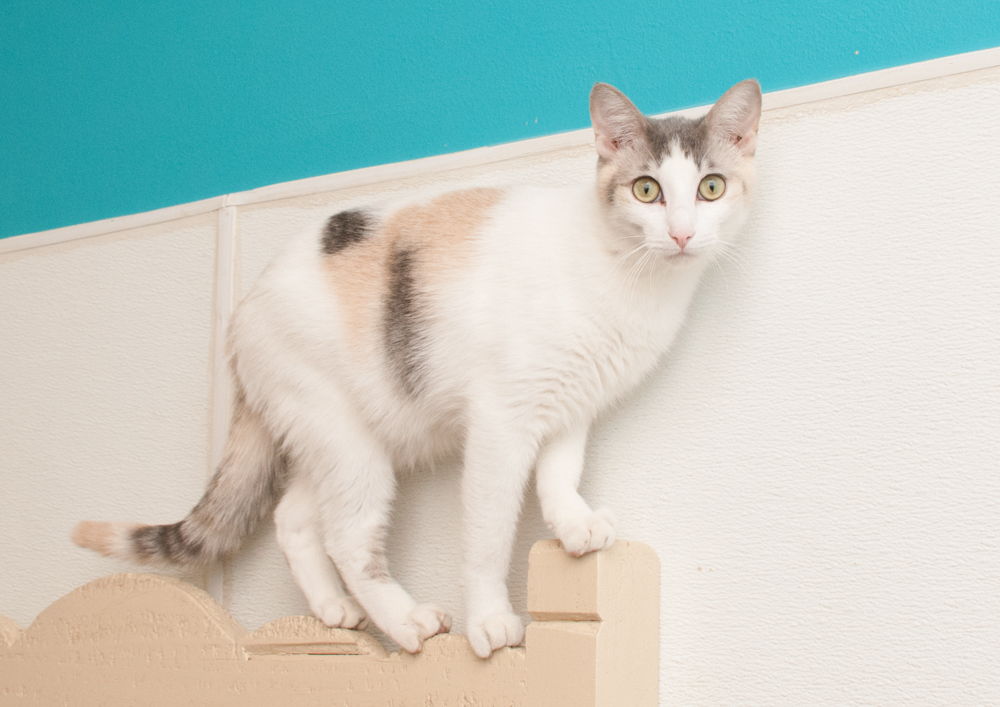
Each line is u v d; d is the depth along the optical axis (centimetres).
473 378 122
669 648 123
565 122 142
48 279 173
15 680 141
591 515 113
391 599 123
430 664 115
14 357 172
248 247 158
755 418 124
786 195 127
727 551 122
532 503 131
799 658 117
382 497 130
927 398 117
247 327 134
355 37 161
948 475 114
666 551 125
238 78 168
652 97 138
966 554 112
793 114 128
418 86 154
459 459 137
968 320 116
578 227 123
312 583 129
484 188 135
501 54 149
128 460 160
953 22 123
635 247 118
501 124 147
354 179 152
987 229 117
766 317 126
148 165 172
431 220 130
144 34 178
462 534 122
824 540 118
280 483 143
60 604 141
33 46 186
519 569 130
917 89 122
